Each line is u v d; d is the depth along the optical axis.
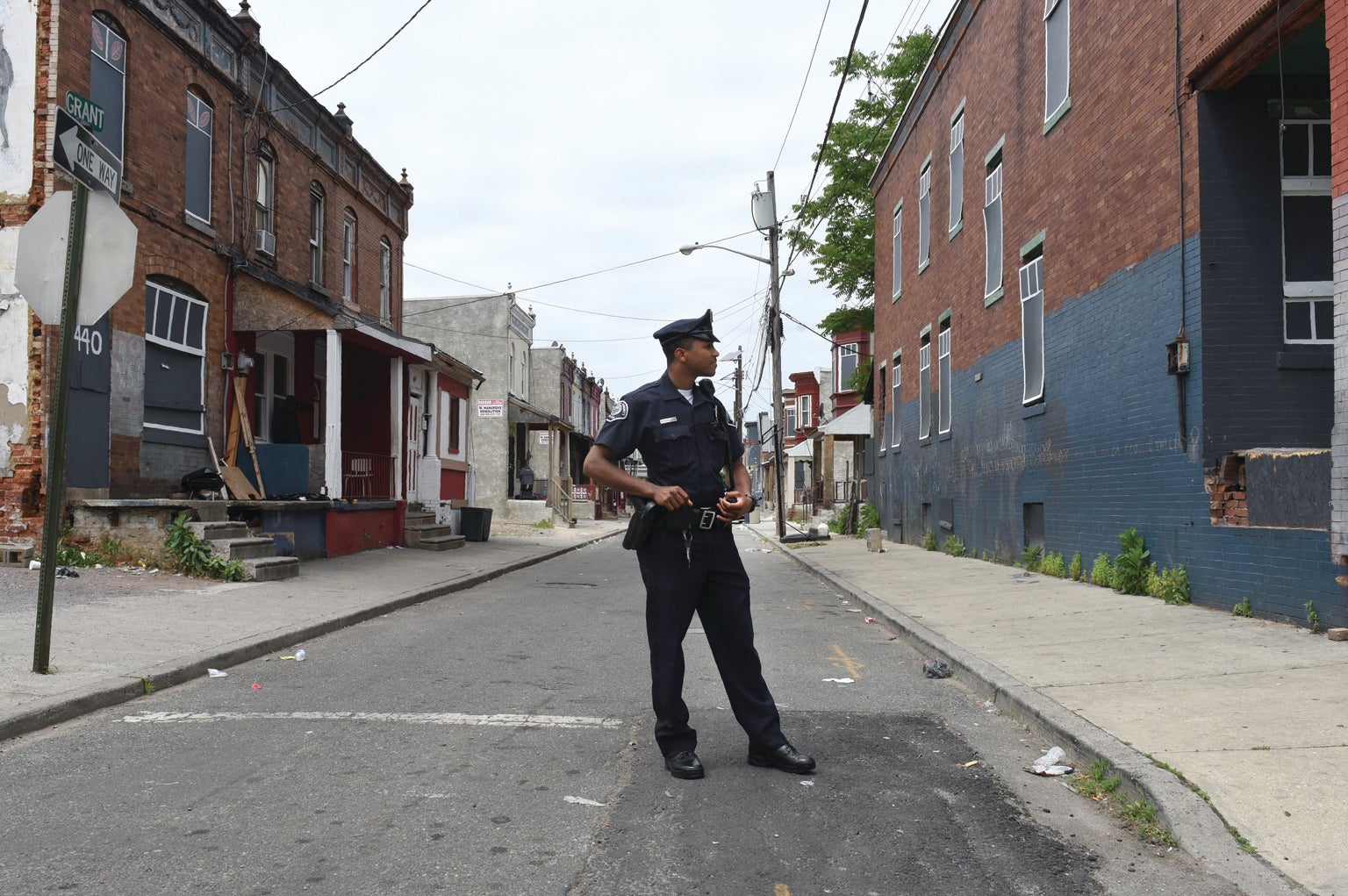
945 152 17.75
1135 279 9.75
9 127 10.57
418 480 20.20
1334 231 6.79
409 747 4.88
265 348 15.97
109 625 7.80
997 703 5.90
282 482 14.27
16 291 10.56
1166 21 8.99
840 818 3.88
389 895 3.12
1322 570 7.04
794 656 7.76
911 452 20.83
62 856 3.42
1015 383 13.63
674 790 4.22
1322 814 3.65
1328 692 5.35
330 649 7.88
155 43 12.25
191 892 3.12
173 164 12.63
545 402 43.03
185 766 4.52
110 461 11.41
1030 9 12.90
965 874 3.34
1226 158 8.43
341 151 18.53
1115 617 8.34
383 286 21.48
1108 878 3.32
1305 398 8.36
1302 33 7.53
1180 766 4.16
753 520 43.12
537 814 3.89
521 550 19.84
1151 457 9.45
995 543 14.67
